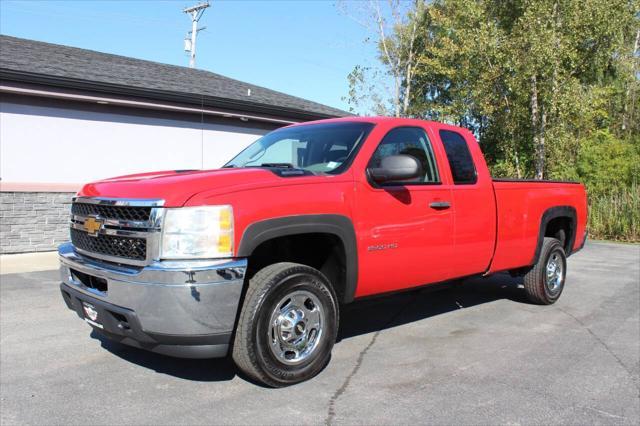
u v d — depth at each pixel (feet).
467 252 16.76
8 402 11.45
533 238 19.67
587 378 13.21
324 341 12.78
